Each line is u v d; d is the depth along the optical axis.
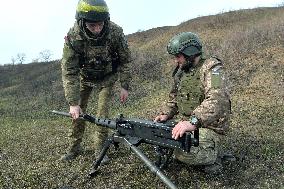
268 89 9.20
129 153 5.65
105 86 5.25
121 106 11.61
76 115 4.80
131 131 4.36
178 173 4.70
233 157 5.02
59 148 6.51
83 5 4.49
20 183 4.88
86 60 4.96
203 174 4.66
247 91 9.33
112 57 5.11
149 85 14.39
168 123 4.30
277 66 11.15
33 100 17.56
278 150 5.36
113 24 4.93
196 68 4.40
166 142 4.14
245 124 6.77
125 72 5.22
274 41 13.87
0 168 5.55
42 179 4.95
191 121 3.92
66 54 4.87
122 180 4.69
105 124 4.56
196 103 4.47
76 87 4.89
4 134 8.78
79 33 4.75
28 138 7.90
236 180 4.48
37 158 6.00
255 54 12.91
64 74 4.92
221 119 4.30
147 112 9.49
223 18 25.45
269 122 6.80
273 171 4.68
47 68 27.38
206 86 4.15
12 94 21.19
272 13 24.97
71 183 4.76
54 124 9.88
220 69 4.20
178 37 4.35
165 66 16.53
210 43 18.58
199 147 4.43
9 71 30.30
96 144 5.30
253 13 25.84
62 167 5.34
